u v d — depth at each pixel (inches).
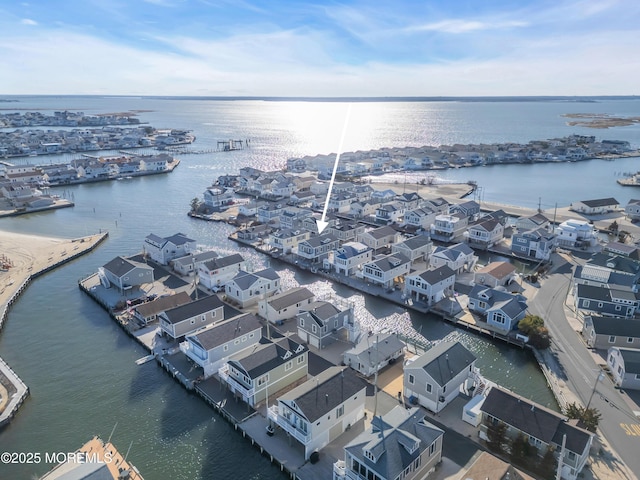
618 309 2386.8
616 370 1894.7
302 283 2970.0
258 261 3358.8
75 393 1856.5
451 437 1563.7
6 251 3410.4
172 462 1508.4
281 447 1539.1
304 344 2187.5
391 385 1870.1
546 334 2128.4
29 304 2630.4
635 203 4320.9
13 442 1595.7
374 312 2556.6
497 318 2303.2
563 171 7106.3
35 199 4842.5
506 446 1481.3
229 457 1534.2
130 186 6003.9
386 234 3496.6
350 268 3024.1
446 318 2436.0
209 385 1876.2
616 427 1610.5
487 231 3563.0
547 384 1910.7
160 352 2101.4
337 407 1544.0
